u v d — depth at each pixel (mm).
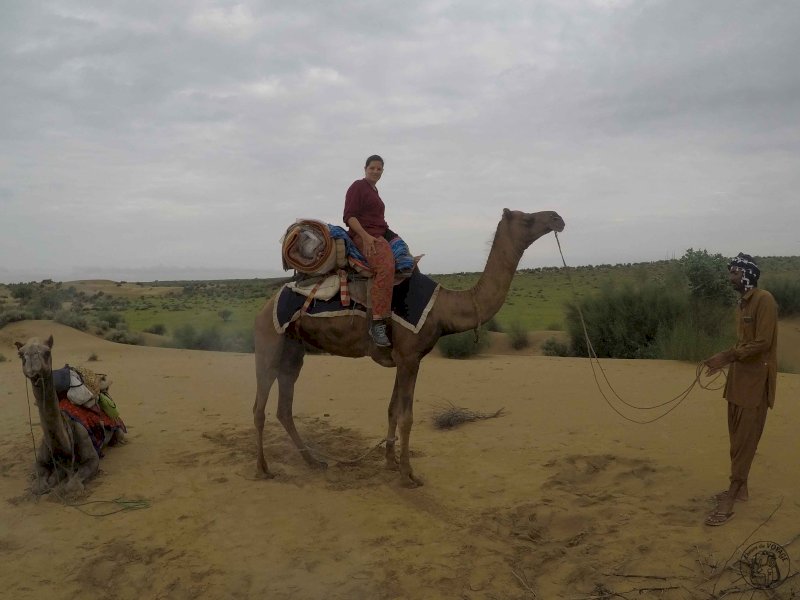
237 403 11781
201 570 5164
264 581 5004
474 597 4738
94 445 7621
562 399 11148
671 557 5117
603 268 99062
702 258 20438
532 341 27141
